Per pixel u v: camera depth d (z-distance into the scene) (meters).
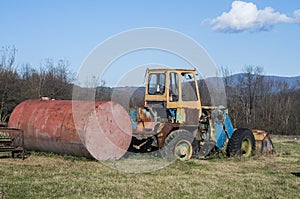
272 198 8.11
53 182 9.20
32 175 10.02
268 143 15.15
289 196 8.43
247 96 36.31
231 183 9.61
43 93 30.02
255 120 34.97
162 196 8.16
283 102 36.88
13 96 28.86
